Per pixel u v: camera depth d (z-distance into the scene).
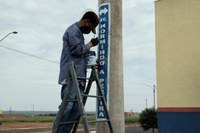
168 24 16.23
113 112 5.41
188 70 15.34
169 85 15.98
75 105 4.72
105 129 5.42
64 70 4.83
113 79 5.49
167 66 16.11
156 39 16.64
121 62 5.61
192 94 15.08
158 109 16.23
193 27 15.31
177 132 15.45
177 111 15.54
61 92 4.86
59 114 4.47
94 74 4.91
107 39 5.58
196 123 14.80
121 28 5.71
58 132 4.68
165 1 16.38
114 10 5.66
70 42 4.84
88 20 5.10
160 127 16.06
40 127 50.06
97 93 5.05
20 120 69.50
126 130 44.97
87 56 5.07
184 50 15.56
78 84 4.53
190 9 15.46
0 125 52.75
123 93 5.59
